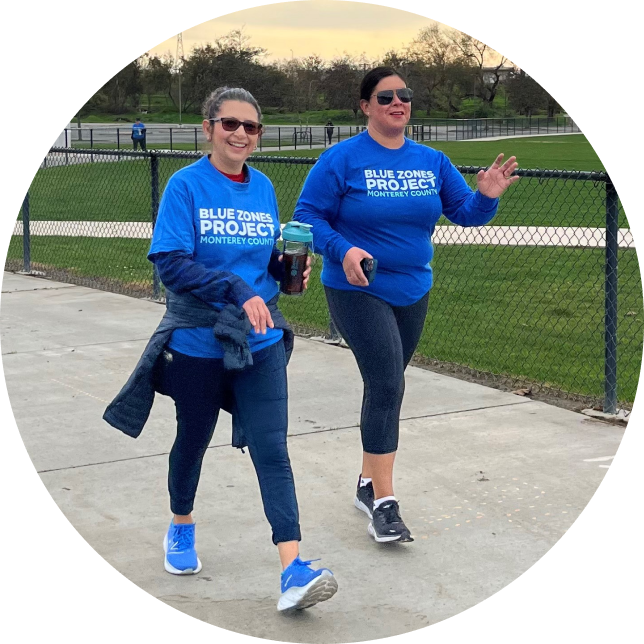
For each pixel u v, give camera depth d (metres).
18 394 6.69
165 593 4.02
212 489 5.11
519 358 7.71
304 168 25.30
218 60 52.91
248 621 3.82
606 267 6.20
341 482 5.21
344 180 4.55
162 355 4.00
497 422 6.11
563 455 5.53
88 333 8.48
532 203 18.69
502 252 12.70
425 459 5.48
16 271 11.91
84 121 58.12
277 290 4.16
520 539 4.52
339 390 6.82
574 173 6.29
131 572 4.19
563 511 4.79
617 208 6.13
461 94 64.19
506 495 5.00
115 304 9.77
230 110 3.88
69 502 4.90
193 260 3.91
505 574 4.20
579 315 9.30
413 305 4.70
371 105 4.54
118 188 22.06
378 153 4.57
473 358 7.72
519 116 71.06
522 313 9.41
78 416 6.24
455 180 4.78
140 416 4.06
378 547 4.47
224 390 4.05
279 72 49.41
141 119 58.59
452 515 4.78
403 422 6.12
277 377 3.99
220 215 3.90
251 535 4.58
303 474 5.31
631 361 7.62
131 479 5.22
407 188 4.55
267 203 4.06
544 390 6.80
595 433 5.91
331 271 4.64
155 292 10.09
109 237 14.88
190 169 3.93
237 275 3.88
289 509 3.90
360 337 4.56
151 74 59.12
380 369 4.52
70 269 11.91
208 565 4.28
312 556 4.38
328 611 3.90
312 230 4.53
